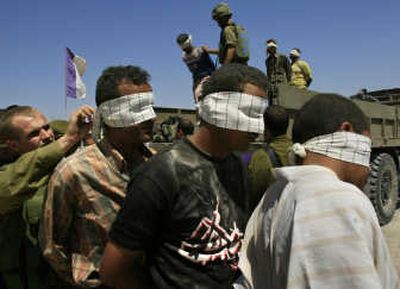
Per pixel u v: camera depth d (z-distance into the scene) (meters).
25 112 2.09
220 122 1.47
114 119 1.78
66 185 1.77
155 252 1.49
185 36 5.90
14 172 1.83
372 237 1.12
